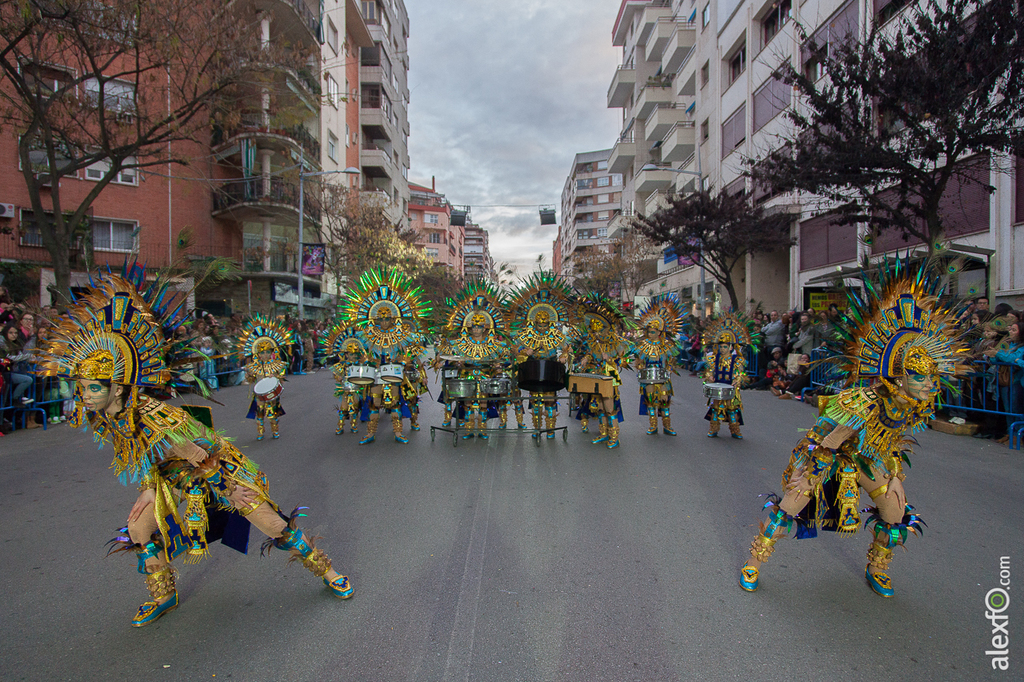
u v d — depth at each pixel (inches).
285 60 617.0
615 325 344.8
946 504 215.9
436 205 3238.2
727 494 229.6
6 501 223.0
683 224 828.0
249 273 1071.0
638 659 118.6
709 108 1149.1
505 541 181.2
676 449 312.2
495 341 340.2
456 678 112.5
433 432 331.3
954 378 138.8
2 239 782.5
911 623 132.4
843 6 695.7
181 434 124.9
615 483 245.4
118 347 120.4
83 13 453.1
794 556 170.1
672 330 351.3
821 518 145.0
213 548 177.8
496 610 138.6
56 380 393.7
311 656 120.2
